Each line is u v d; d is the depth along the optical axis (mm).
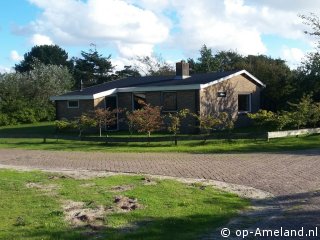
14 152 20391
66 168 14594
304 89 29219
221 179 11711
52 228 7004
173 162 15352
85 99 30172
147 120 22094
